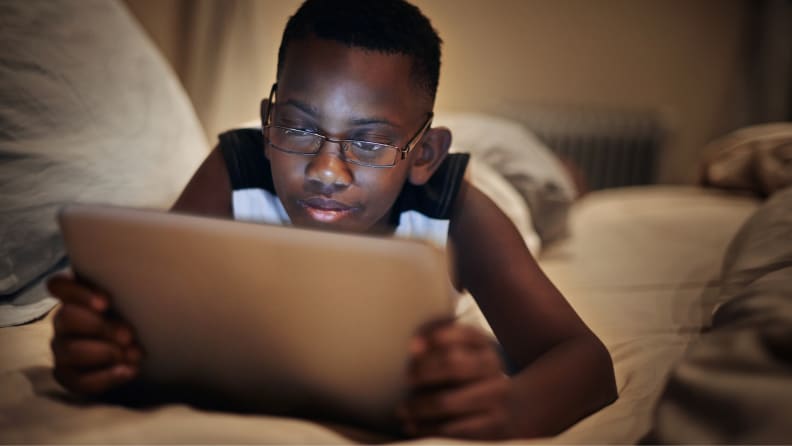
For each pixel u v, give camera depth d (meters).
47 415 0.58
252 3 1.83
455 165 0.87
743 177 1.90
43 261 0.93
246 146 0.91
